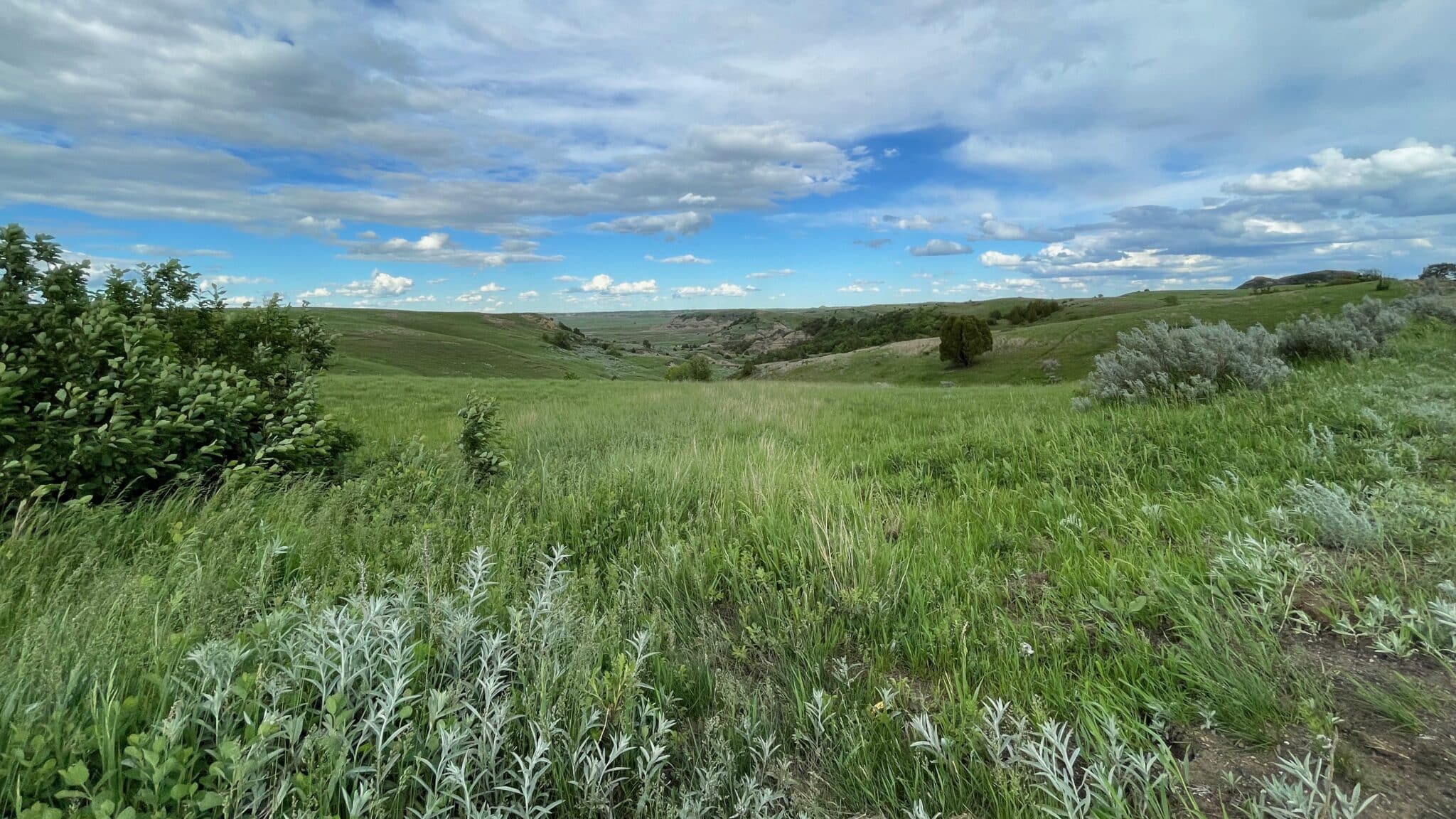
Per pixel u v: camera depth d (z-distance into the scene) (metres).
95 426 4.40
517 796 1.79
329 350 7.54
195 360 6.51
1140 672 2.30
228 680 1.87
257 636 2.19
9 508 3.84
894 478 5.84
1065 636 2.56
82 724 1.76
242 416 5.65
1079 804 1.62
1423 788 1.68
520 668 2.18
